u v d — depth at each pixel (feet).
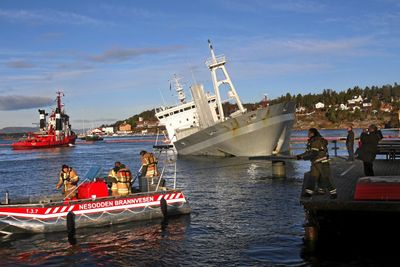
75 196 51.16
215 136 151.43
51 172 137.28
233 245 39.63
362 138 48.73
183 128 189.57
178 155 179.32
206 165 130.62
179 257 36.86
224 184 84.53
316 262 33.81
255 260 34.96
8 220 45.52
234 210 56.03
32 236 45.24
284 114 142.31
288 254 36.17
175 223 49.26
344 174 52.49
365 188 35.12
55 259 37.81
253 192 71.61
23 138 372.58
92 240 43.19
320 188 39.14
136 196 50.70
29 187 98.63
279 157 92.07
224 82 159.53
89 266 35.63
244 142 145.69
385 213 37.24
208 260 35.65
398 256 34.47
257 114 140.46
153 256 37.45
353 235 38.65
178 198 53.26
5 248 41.29
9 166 168.96
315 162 37.45
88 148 336.49
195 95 169.78
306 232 38.86
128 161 178.09
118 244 41.52
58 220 46.78
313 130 38.68
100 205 48.62
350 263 33.22
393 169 57.11
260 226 46.39
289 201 61.05
